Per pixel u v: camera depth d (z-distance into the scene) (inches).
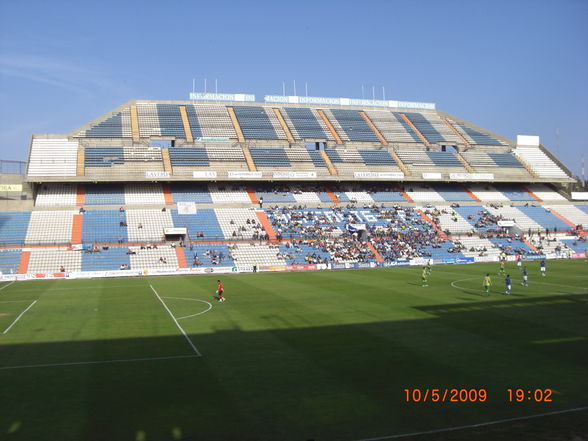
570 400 899.4
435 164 4891.7
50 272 3088.1
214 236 3737.7
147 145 4421.8
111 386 982.4
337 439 745.6
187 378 1031.0
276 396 923.4
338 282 2659.9
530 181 4906.5
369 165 4702.3
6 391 954.1
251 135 4771.2
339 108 5516.7
